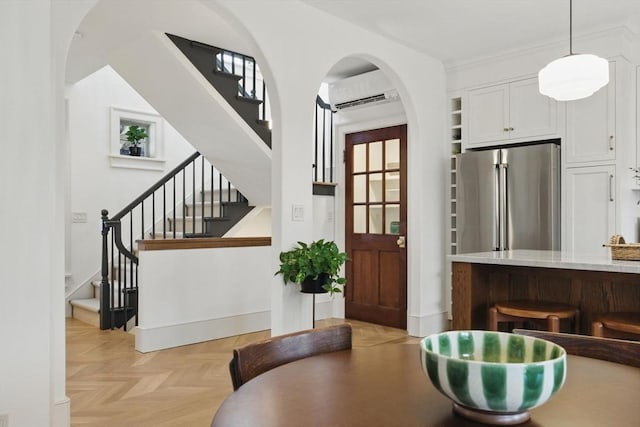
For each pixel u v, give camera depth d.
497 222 4.19
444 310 4.70
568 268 2.44
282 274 3.26
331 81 5.41
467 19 3.69
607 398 0.93
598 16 3.65
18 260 1.97
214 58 4.17
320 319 5.21
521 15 3.62
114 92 5.90
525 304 2.69
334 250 3.26
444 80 4.75
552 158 3.99
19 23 1.99
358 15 3.60
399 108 4.79
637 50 3.93
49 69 2.05
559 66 2.79
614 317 2.32
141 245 3.86
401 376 1.07
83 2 2.39
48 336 2.03
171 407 2.70
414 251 4.48
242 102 4.30
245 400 0.92
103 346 3.99
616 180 3.77
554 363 0.80
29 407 1.99
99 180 5.74
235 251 4.40
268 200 5.25
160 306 3.92
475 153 4.36
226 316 4.33
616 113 3.78
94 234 5.67
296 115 3.33
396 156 4.85
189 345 4.04
